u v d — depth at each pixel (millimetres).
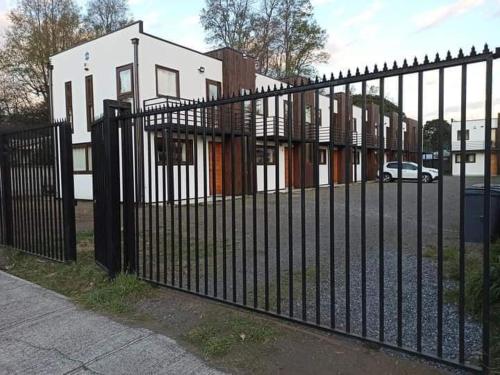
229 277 4359
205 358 2523
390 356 2449
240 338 2746
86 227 7988
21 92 26328
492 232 5484
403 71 2279
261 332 2801
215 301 3439
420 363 2350
